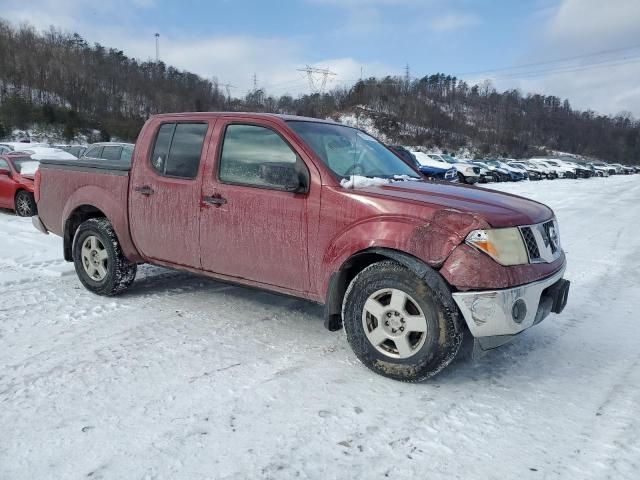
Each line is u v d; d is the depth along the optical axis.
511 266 3.18
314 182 3.67
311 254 3.68
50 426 2.80
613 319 4.84
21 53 92.50
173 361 3.64
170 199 4.41
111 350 3.81
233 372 3.49
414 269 3.20
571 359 3.88
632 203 17.08
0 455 2.55
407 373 3.32
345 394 3.22
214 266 4.25
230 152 4.15
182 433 2.76
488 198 3.67
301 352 3.85
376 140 4.90
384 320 3.39
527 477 2.47
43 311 4.64
